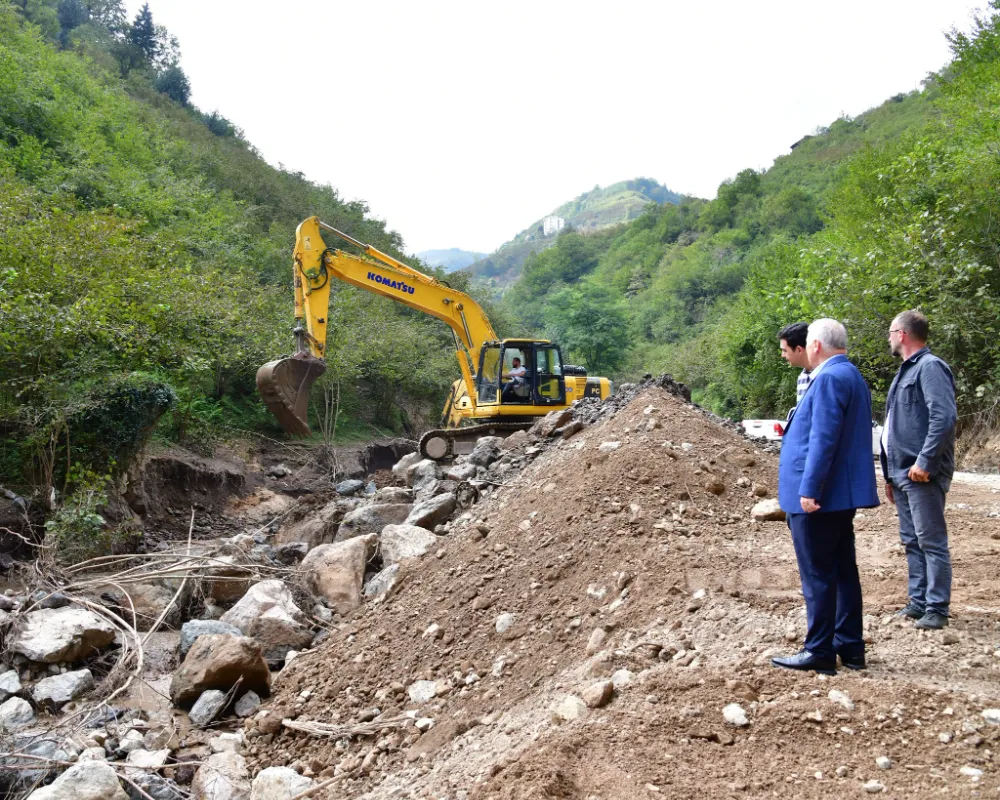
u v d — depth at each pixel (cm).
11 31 2873
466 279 4353
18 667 551
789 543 526
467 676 452
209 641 532
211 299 1241
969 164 1360
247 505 1367
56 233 1031
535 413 1405
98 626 592
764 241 7125
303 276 1204
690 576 456
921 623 370
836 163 8162
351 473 1806
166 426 1401
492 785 278
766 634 371
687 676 333
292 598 673
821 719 287
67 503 795
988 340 1223
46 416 850
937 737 271
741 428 916
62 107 2336
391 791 349
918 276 1305
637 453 649
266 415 1912
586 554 526
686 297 6838
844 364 329
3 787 387
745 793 253
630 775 268
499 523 642
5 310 823
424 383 2564
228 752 441
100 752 421
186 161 3127
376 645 529
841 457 318
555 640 446
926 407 389
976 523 590
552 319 5434
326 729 446
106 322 945
